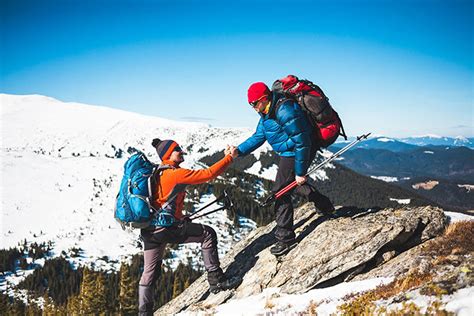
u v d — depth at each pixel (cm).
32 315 8062
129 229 684
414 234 764
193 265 15512
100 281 5719
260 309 695
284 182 749
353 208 887
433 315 399
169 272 12150
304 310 618
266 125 729
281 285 755
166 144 695
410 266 677
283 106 684
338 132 717
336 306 570
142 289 719
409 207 841
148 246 705
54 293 13888
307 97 694
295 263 770
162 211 677
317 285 726
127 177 683
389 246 749
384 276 689
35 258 18850
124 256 19312
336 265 729
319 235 797
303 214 927
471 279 439
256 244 930
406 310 429
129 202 667
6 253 18538
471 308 384
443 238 737
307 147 684
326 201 817
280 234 793
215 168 693
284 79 721
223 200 761
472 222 754
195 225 751
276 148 741
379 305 488
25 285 14475
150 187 668
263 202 759
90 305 5544
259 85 695
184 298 937
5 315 7262
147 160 715
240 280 826
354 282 698
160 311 966
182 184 671
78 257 19075
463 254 659
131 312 5584
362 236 745
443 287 448
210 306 805
